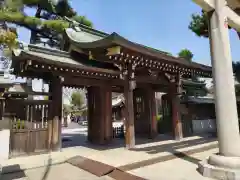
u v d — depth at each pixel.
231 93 4.68
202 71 10.95
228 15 5.12
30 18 14.76
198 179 4.38
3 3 14.34
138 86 10.79
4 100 6.56
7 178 4.87
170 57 8.24
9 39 6.72
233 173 4.09
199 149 7.56
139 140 10.24
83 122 31.70
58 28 15.51
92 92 10.24
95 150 7.79
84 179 4.77
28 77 7.60
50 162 6.14
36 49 7.76
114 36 6.25
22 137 6.84
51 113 7.52
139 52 7.41
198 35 12.23
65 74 7.51
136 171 5.09
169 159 6.21
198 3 4.88
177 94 10.46
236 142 4.51
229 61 4.81
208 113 14.96
